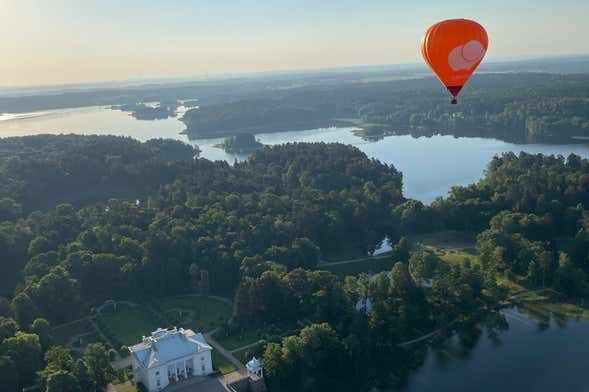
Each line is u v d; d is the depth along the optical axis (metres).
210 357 154.38
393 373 163.00
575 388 151.88
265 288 183.75
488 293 197.75
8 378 145.88
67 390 138.12
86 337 180.75
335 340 161.25
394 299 184.75
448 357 169.12
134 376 152.75
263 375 152.75
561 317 188.75
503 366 163.25
